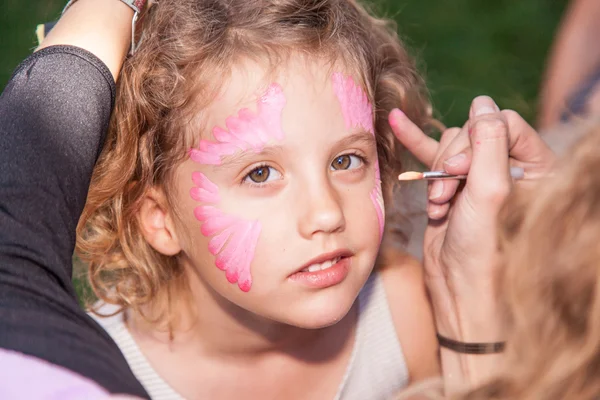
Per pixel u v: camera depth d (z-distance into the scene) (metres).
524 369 1.40
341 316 2.04
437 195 2.22
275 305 2.06
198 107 2.04
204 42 2.08
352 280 2.07
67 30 2.03
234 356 2.37
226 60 2.03
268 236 2.02
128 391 1.47
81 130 1.80
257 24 2.09
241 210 2.03
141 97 2.16
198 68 2.05
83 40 2.00
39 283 1.57
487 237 2.10
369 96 2.19
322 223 1.97
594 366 1.35
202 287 2.29
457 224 2.12
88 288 2.84
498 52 5.12
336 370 2.47
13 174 1.66
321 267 2.02
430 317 2.57
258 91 2.01
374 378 2.52
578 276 1.33
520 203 1.63
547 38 5.21
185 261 2.32
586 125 1.45
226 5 2.13
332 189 2.04
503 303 1.56
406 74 2.61
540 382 1.37
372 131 2.16
